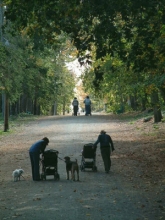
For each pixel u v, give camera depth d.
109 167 16.78
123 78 26.00
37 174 15.20
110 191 13.04
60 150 23.11
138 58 13.17
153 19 12.46
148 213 10.27
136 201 11.62
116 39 11.93
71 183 14.52
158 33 12.62
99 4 10.98
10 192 13.22
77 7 11.63
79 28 12.30
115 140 27.03
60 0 11.61
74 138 28.62
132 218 9.79
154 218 9.78
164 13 11.81
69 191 13.06
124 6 10.96
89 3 11.09
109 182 14.66
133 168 17.55
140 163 18.64
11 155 22.12
